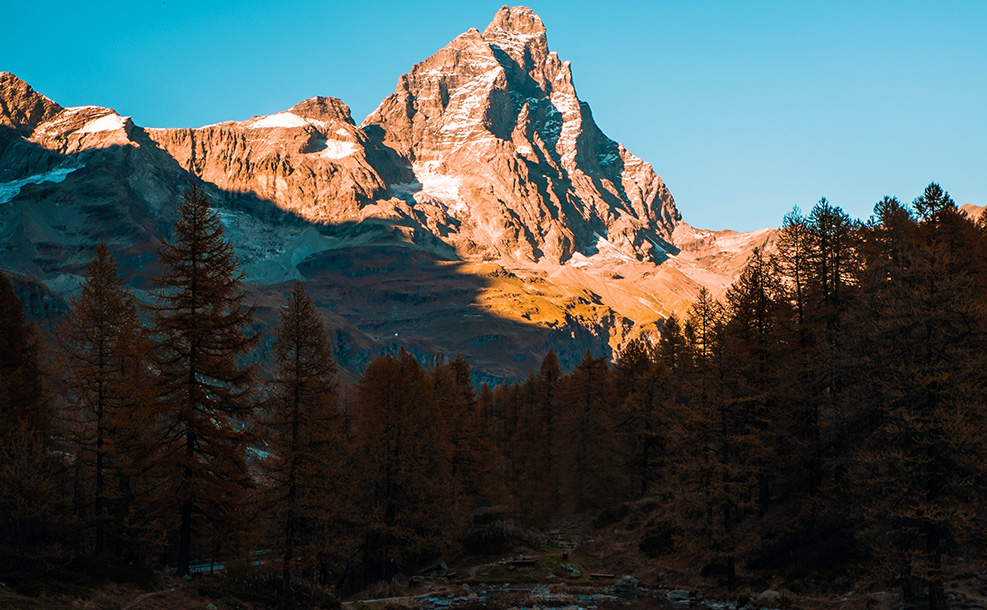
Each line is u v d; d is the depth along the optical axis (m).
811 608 33.75
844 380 38.12
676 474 44.44
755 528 43.94
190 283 33.34
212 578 35.81
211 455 33.62
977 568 31.45
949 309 28.91
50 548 32.59
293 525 34.38
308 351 35.28
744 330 46.00
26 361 43.28
